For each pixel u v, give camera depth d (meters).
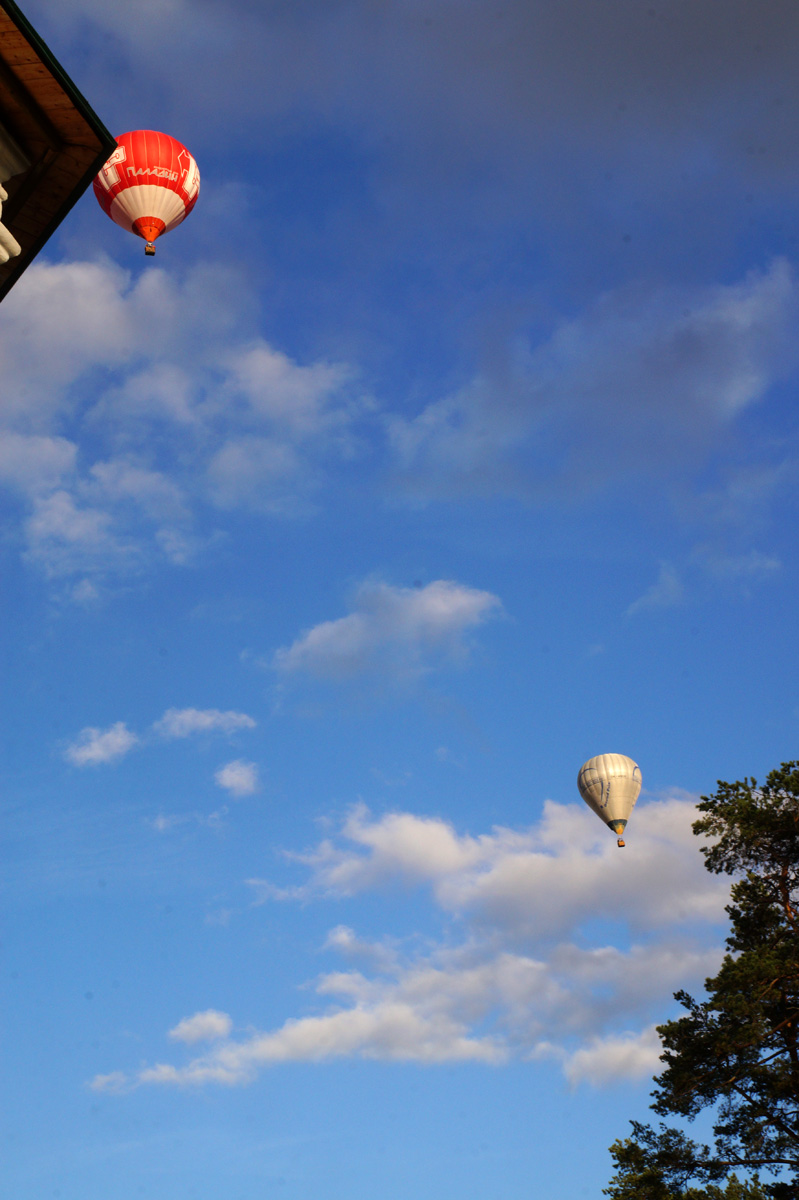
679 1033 24.81
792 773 27.30
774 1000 23.97
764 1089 24.11
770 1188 22.77
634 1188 23.17
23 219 12.84
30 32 11.27
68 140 12.29
